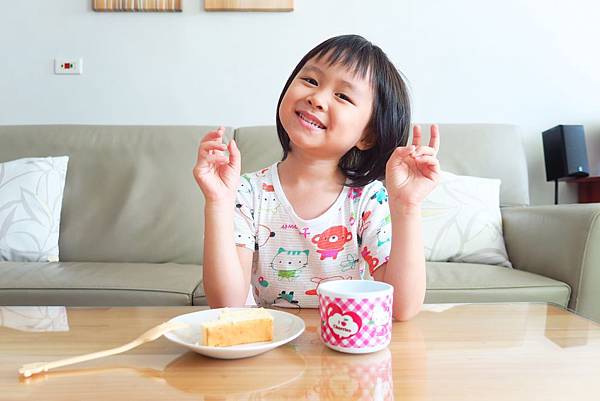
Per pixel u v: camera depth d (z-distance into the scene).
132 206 1.76
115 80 2.26
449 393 0.46
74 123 2.26
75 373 0.51
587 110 2.29
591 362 0.54
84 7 2.24
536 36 2.27
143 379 0.49
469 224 1.68
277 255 0.99
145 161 1.84
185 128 1.93
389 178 0.76
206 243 0.79
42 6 2.24
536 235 1.54
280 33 2.25
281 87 2.26
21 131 1.91
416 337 0.64
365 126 0.90
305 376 0.50
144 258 1.71
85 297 1.25
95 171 1.83
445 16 2.26
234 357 0.54
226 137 1.95
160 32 2.25
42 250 1.63
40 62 2.25
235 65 2.26
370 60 0.88
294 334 0.59
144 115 2.26
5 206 1.66
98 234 1.73
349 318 0.57
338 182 1.00
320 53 0.87
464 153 1.93
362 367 0.53
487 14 2.26
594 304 1.33
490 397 0.45
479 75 2.27
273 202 1.00
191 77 2.26
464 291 1.28
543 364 0.54
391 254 0.75
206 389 0.47
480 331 0.66
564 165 2.04
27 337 0.63
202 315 0.67
